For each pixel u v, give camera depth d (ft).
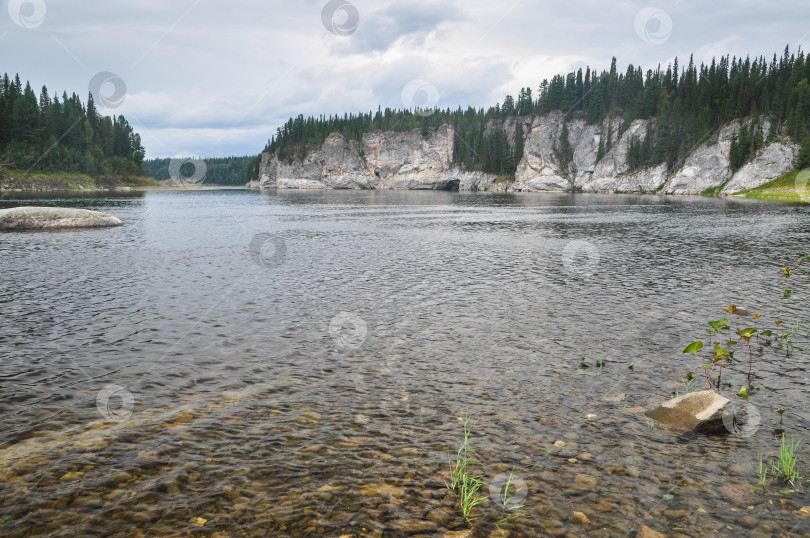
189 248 86.53
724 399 23.12
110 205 232.32
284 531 15.20
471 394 26.17
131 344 34.04
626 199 348.79
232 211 203.92
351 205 265.95
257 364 30.48
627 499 16.99
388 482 17.95
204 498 16.83
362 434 21.62
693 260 75.00
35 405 24.22
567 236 110.11
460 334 37.29
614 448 20.58
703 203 276.21
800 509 16.40
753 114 500.74
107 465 18.80
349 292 51.80
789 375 29.01
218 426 22.22
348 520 15.78
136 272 62.28
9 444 20.31
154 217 165.58
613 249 87.76
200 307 44.68
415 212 203.00
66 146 520.83
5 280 56.54
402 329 38.50
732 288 54.54
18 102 464.65
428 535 15.08
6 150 440.86
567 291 52.90
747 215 177.17
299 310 44.06
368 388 26.91
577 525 15.62
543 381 28.07
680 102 551.18
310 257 77.05
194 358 31.42
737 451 20.36
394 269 66.49
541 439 21.33
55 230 116.78
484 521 15.78
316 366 30.27
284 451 20.07
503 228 130.21
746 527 15.47
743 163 472.44
